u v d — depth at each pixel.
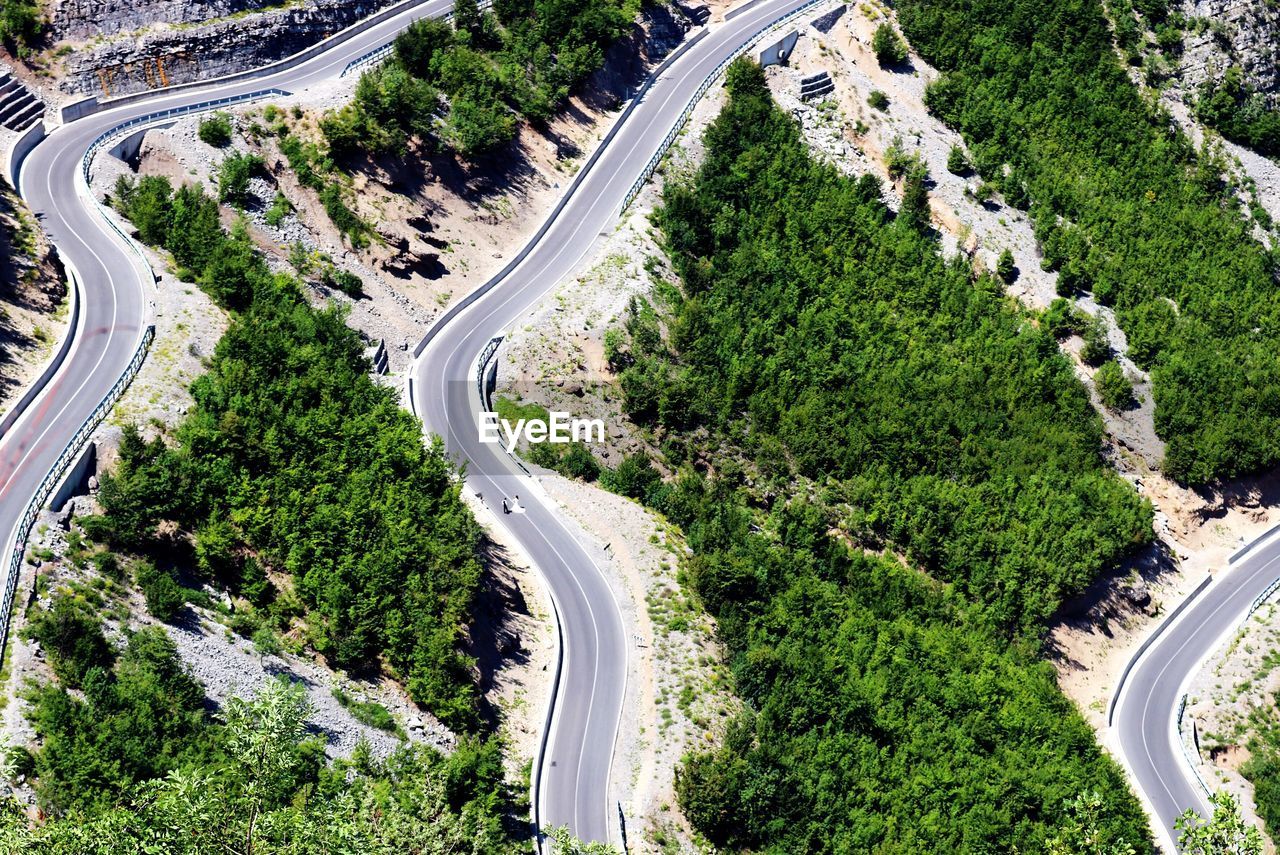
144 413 114.00
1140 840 121.44
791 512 138.12
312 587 108.00
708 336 147.00
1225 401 159.62
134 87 154.38
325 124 150.12
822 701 117.69
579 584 121.19
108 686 94.69
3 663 94.38
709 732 112.12
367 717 103.44
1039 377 155.25
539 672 114.19
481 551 120.69
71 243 131.38
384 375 137.00
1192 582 153.12
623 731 110.38
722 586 123.12
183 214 134.50
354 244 146.38
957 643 134.00
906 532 142.62
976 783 120.00
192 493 108.94
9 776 88.69
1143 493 156.38
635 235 155.25
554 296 148.25
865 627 128.88
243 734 77.31
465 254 153.38
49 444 110.56
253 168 144.38
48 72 150.62
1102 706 140.50
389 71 156.75
